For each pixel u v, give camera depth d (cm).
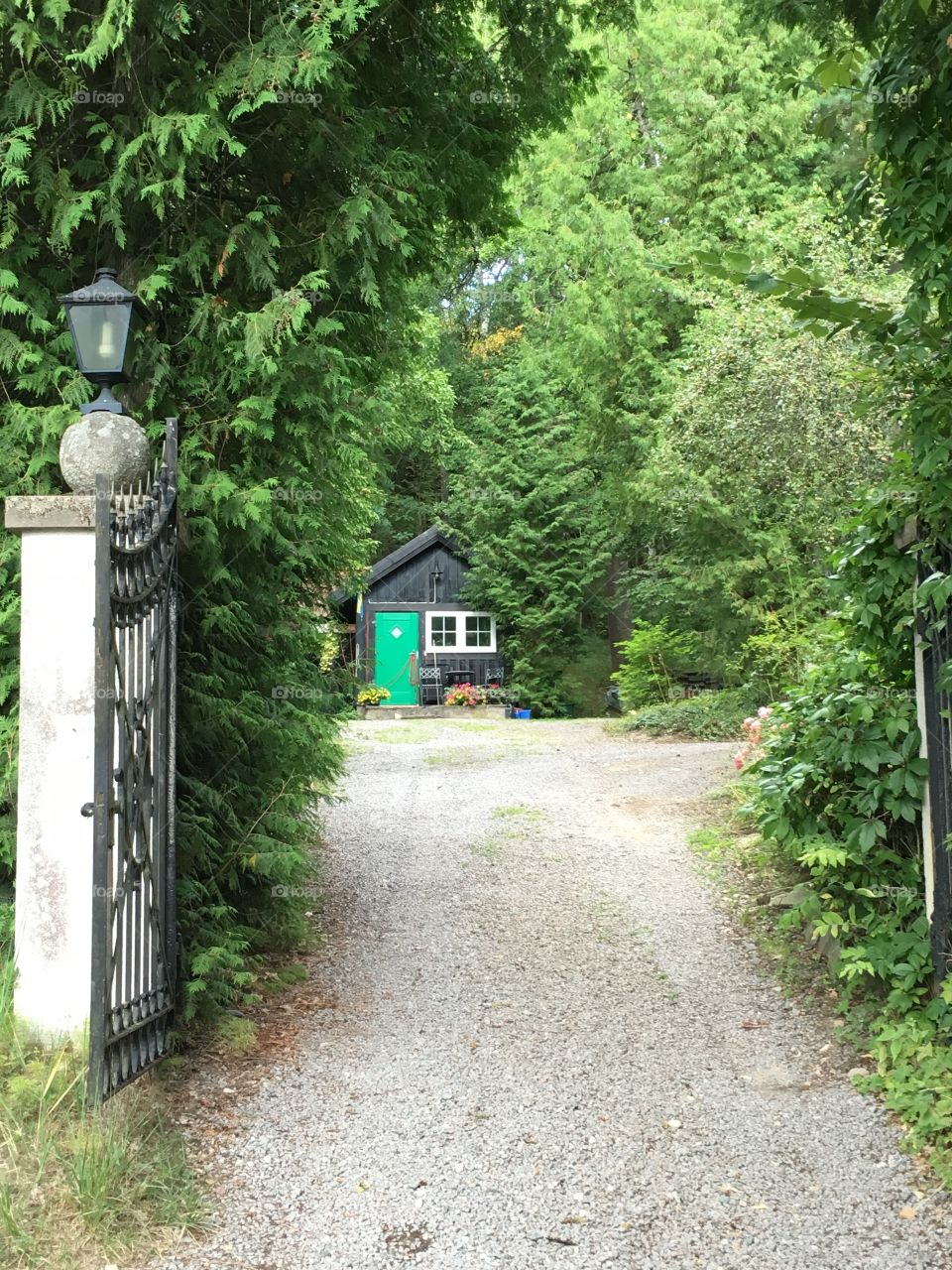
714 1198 311
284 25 422
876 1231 293
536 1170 326
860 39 402
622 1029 440
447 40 570
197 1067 390
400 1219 298
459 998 473
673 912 595
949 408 363
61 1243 272
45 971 361
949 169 346
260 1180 317
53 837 363
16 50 414
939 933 410
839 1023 436
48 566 368
